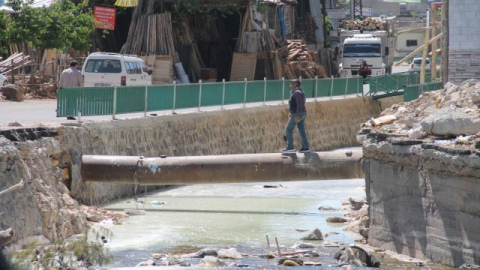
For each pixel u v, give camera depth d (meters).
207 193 35.53
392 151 22.95
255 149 45.38
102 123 32.94
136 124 35.41
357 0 131.00
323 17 93.12
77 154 30.72
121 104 35.69
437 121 22.22
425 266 21.22
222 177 29.89
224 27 73.69
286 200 33.84
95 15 63.09
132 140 34.88
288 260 21.83
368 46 77.38
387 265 21.48
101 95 34.50
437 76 60.97
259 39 70.12
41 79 54.88
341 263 21.88
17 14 56.72
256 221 29.03
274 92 49.88
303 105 30.27
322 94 55.03
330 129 54.44
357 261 21.83
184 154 38.62
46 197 24.41
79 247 20.19
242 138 44.28
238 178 29.81
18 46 59.66
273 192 35.94
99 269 20.17
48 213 23.95
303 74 71.06
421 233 22.25
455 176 20.80
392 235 23.55
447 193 21.14
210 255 22.94
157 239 25.59
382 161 23.94
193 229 27.44
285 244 24.98
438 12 108.31
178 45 67.81
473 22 37.84
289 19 82.19
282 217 29.86
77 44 58.88
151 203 32.59
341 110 56.31
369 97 61.06
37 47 56.50
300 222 28.83
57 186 27.75
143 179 30.36
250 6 69.19
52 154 28.64
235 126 43.81
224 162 29.88
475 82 24.45
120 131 34.09
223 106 44.12
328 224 28.39
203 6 67.06
